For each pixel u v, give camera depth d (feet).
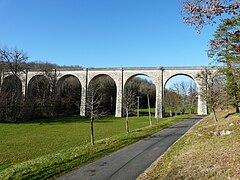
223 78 119.24
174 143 77.56
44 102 239.91
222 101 117.39
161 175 41.47
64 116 241.55
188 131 108.78
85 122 187.52
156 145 76.13
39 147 88.99
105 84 281.13
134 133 107.86
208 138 70.38
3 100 197.67
